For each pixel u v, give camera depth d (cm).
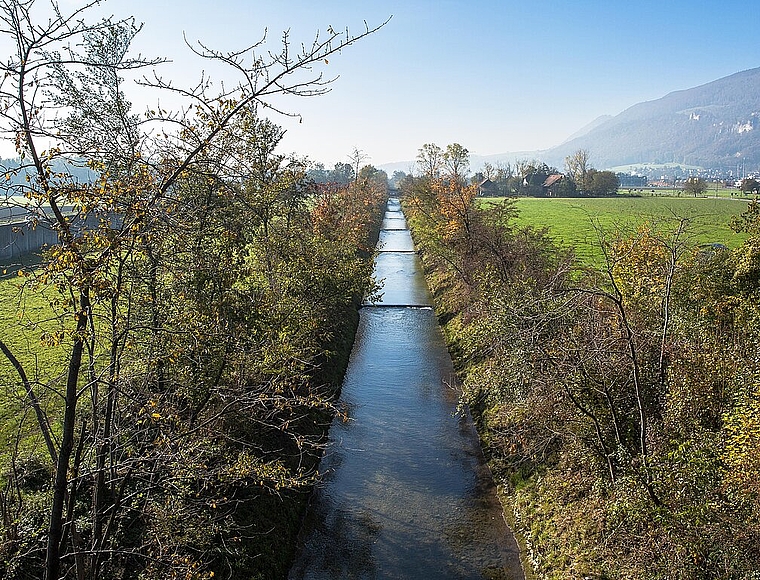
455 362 2845
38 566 991
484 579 1392
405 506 1695
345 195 4778
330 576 1414
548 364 1384
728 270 1777
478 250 3338
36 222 707
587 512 1386
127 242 712
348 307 3597
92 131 846
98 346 884
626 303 1656
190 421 1027
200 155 866
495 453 1925
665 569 1028
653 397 1397
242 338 1173
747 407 1074
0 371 1903
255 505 1487
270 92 773
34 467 1247
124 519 1157
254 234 1397
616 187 13525
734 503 989
